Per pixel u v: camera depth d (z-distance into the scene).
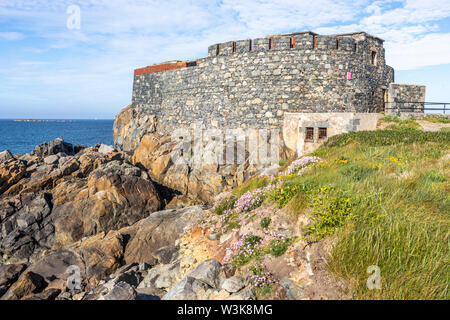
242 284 6.73
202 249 10.57
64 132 147.62
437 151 12.53
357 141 16.34
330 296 5.69
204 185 23.34
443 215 7.20
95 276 13.14
